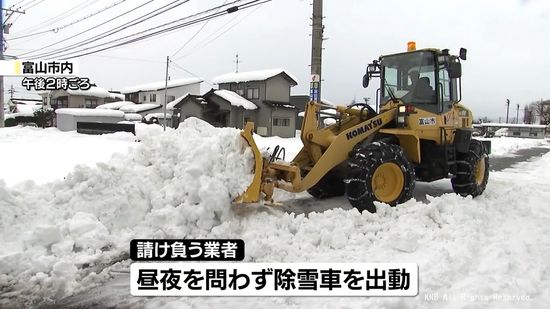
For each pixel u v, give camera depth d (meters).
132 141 15.57
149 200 4.42
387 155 5.29
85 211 4.21
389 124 6.07
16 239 3.84
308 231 4.29
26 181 4.50
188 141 4.80
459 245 4.10
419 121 6.11
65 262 3.53
